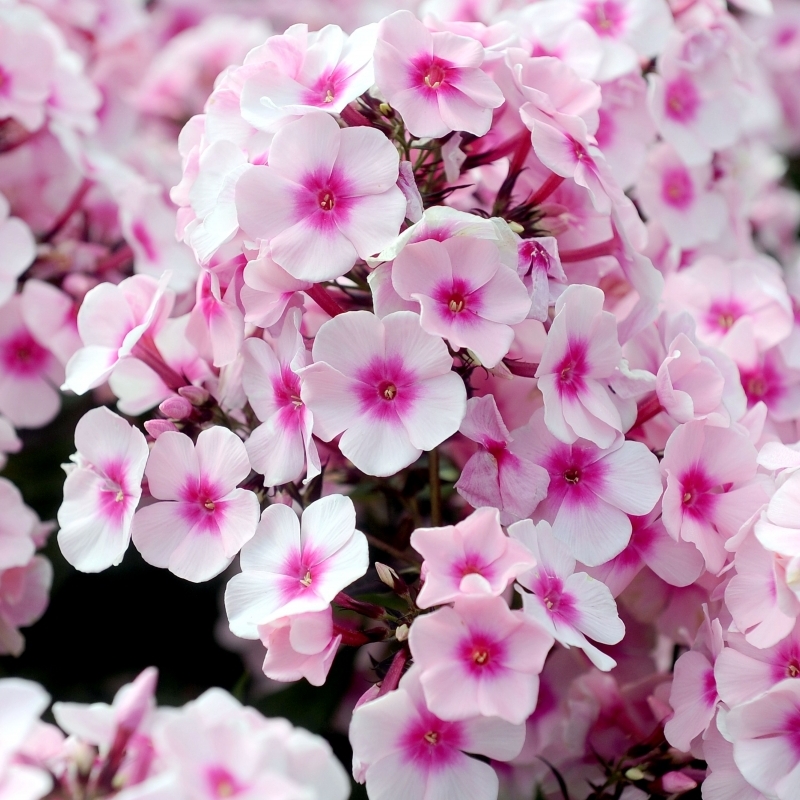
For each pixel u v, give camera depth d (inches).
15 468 25.6
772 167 29.5
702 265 24.6
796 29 35.4
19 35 24.9
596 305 21.7
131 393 23.6
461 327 21.4
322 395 21.4
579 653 23.4
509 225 22.0
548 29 23.9
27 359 25.1
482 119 21.9
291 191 21.5
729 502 22.2
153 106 28.6
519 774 23.5
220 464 21.9
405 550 23.5
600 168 22.2
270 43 22.2
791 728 21.3
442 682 20.7
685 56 25.0
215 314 22.3
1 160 25.3
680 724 22.0
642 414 22.5
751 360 23.8
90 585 25.6
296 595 21.2
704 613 22.1
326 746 20.1
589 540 21.7
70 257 25.1
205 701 20.4
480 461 21.7
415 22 22.0
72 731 20.5
